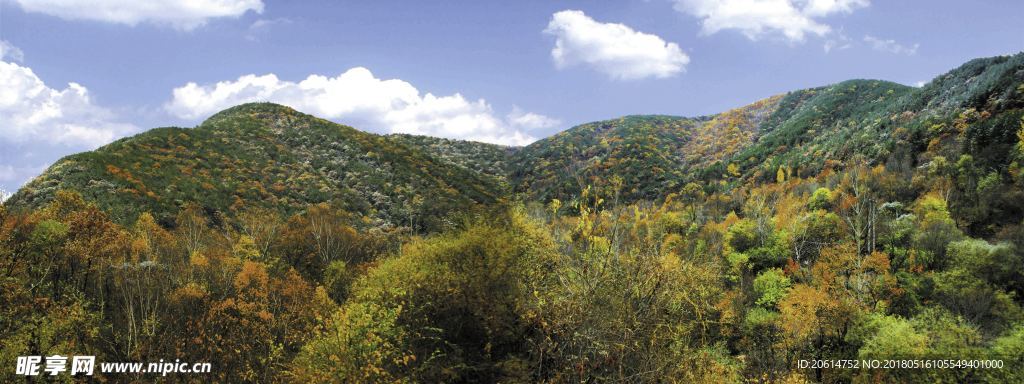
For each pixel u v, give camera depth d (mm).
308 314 29312
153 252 40219
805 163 104750
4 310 23219
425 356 18172
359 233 66875
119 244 35344
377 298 21031
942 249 43906
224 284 38812
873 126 104500
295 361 20641
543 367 16141
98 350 24594
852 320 33781
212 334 26766
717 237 60688
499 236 20391
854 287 40344
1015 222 47750
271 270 45688
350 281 42406
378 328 17953
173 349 25391
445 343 18953
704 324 19453
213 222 61500
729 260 51281
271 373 23453
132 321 26281
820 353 33344
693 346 18406
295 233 55375
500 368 16531
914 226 48312
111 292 33062
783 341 34188
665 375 15391
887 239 47625
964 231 49125
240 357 25500
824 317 34188
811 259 50781
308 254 53906
